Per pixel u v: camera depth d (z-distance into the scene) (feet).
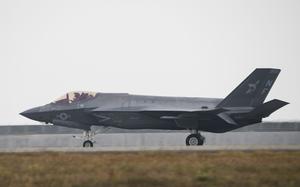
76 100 540.93
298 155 360.69
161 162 330.95
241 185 273.54
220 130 529.45
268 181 279.49
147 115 526.16
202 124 524.11
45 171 312.29
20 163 338.75
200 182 279.08
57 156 366.43
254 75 526.98
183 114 517.14
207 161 335.47
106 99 540.11
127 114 529.04
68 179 286.46
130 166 314.76
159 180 280.31
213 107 535.60
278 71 528.63
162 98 540.52
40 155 373.61
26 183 285.02
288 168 307.58
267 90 526.98
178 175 293.43
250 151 390.42
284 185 271.28
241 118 522.06
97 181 280.72
